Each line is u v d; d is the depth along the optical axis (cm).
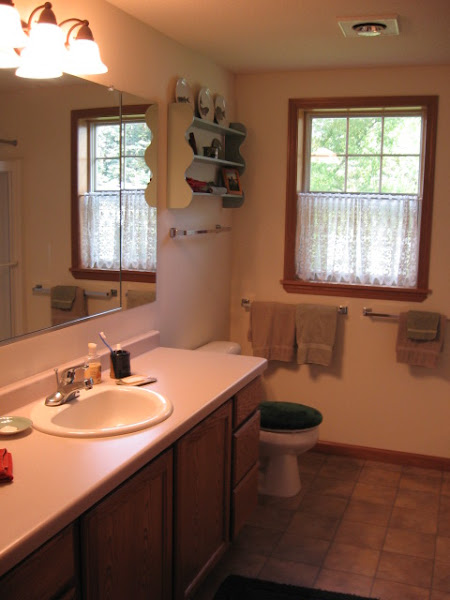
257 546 291
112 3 252
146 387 237
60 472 164
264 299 403
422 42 306
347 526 311
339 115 382
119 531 176
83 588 162
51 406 208
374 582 264
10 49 198
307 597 252
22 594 140
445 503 338
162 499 201
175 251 324
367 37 300
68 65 220
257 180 394
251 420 274
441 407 377
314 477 367
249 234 401
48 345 229
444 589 260
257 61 351
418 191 371
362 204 376
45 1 216
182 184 305
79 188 240
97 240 254
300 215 390
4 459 164
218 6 255
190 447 216
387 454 389
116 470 166
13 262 209
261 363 277
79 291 245
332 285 384
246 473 274
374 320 382
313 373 398
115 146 262
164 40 297
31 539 135
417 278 370
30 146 212
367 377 388
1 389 204
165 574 207
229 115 384
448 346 370
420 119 368
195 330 355
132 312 286
